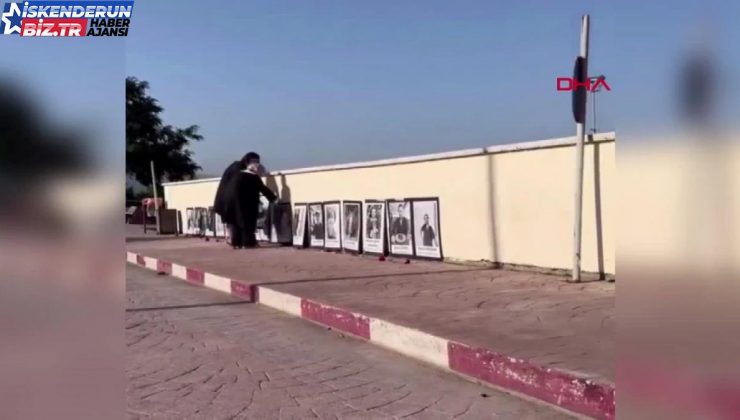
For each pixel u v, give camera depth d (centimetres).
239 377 528
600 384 418
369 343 646
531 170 952
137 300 934
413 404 458
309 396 478
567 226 900
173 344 645
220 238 1973
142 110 4075
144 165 4059
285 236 1603
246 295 934
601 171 844
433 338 564
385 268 1074
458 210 1089
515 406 452
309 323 751
